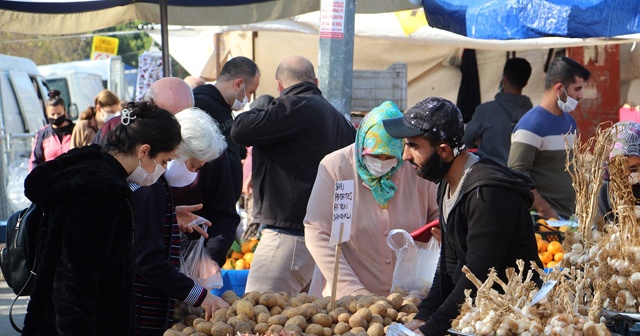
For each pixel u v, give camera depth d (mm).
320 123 9086
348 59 10000
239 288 9477
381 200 7469
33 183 5223
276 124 8930
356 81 13094
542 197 10938
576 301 5645
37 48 63500
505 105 12930
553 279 5574
